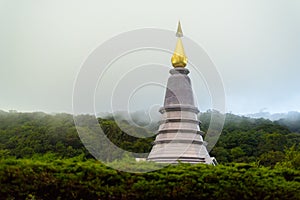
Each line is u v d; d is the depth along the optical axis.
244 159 39.56
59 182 11.55
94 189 11.59
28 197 11.43
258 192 11.98
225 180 12.03
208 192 11.87
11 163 11.76
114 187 11.65
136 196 11.63
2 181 11.39
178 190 11.74
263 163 38.84
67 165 12.02
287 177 13.00
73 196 11.55
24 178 11.48
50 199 11.52
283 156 38.59
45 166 11.75
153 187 11.69
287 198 12.02
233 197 11.90
